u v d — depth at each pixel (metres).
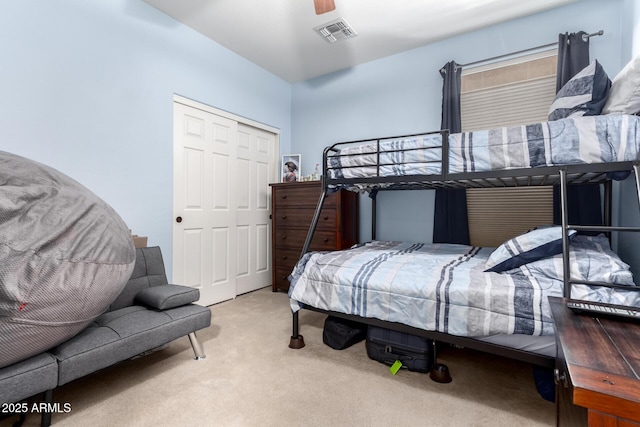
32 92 1.90
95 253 1.33
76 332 1.35
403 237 3.32
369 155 2.12
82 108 2.12
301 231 3.37
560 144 1.56
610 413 0.58
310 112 3.94
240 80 3.36
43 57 1.94
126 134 2.37
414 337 1.77
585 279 1.39
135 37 2.42
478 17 2.68
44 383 1.21
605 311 1.03
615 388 0.60
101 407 1.43
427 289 1.59
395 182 2.02
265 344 2.12
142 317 1.70
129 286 2.03
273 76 3.82
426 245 2.84
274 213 3.55
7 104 1.81
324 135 3.83
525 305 1.37
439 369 1.68
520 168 1.65
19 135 1.85
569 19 2.51
